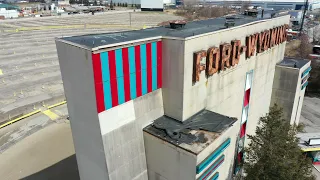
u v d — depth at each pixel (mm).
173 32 17516
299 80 29312
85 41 14094
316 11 171375
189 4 182000
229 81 20641
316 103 47875
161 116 17359
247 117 26109
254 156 20156
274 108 20672
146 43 14961
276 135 19031
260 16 29859
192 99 16859
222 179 17953
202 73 17031
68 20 113438
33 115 38156
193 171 14031
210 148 14586
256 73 25359
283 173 17703
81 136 15758
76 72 14039
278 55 30219
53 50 66562
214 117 17391
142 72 15266
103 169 15016
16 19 111188
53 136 33594
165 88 16703
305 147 28141
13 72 51750
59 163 28500
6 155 29688
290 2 187375
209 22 23875
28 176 26484
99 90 13328
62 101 42312
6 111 37781
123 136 15117
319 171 27984
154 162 16359
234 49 19297
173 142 14680
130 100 15070
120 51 13758
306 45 74438
